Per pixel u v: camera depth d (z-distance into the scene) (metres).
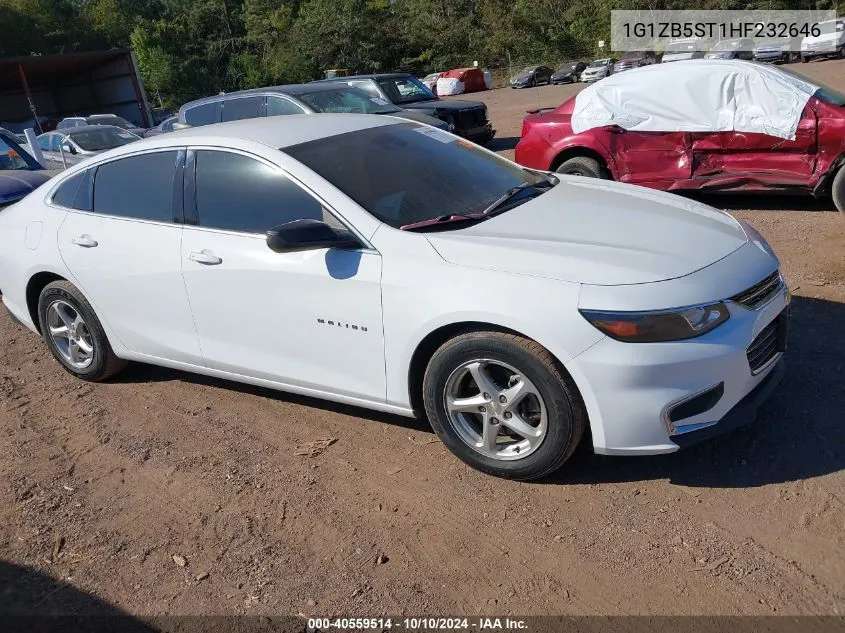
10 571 2.98
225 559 2.95
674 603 2.49
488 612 2.55
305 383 3.69
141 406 4.36
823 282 5.14
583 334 2.85
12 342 5.66
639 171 7.60
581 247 3.11
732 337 2.91
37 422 4.26
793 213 7.18
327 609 2.63
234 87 57.03
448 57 53.50
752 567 2.61
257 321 3.68
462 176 3.89
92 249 4.23
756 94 6.92
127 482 3.56
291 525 3.12
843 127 6.54
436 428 3.35
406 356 3.26
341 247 3.32
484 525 2.99
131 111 38.19
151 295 4.06
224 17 60.22
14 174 8.00
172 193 3.97
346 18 52.75
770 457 3.21
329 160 3.66
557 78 41.53
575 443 3.03
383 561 2.85
